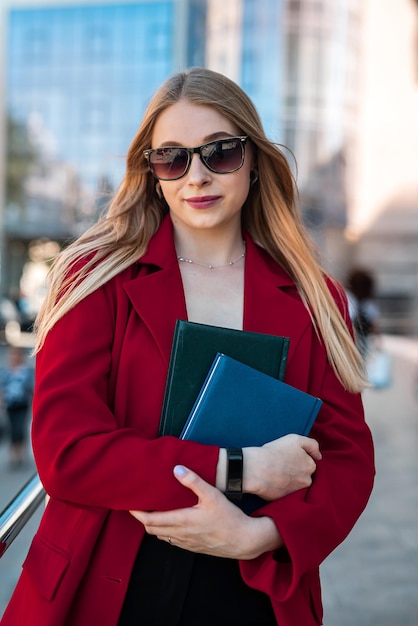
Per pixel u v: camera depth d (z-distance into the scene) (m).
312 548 1.24
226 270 1.56
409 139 35.34
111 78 39.88
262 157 1.61
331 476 1.34
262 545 1.21
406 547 4.26
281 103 31.66
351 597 3.54
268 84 31.44
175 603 1.29
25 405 7.67
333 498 1.32
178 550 1.30
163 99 1.44
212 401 1.26
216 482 1.21
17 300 21.61
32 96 40.78
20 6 40.53
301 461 1.27
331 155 32.69
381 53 35.16
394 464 6.28
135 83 39.56
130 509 1.21
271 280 1.55
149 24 39.06
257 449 1.24
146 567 1.30
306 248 1.60
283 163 1.58
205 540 1.20
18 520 1.47
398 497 5.28
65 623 1.29
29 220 40.69
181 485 1.18
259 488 1.22
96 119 40.12
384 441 7.23
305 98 31.92
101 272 1.37
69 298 1.33
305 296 1.56
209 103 1.42
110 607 1.28
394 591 3.62
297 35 31.77
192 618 1.30
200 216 1.44
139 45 39.25
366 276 6.12
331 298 1.58
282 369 1.34
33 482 1.69
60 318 1.33
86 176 40.41
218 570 1.32
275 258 1.64
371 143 35.59
